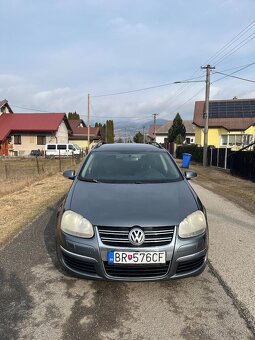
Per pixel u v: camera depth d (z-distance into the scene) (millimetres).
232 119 37344
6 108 47781
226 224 6301
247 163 14695
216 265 4250
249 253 4699
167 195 3814
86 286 3615
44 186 11461
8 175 16516
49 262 4258
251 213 7301
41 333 2789
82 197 3764
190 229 3363
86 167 4785
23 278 3797
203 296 3439
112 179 4426
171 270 3260
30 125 44219
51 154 39625
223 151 21172
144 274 3250
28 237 5258
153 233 3238
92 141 57312
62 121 46562
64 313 3090
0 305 3215
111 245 3229
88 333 2797
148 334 2793
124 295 3443
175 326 2910
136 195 3781
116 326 2900
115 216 3322
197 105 41562
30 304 3238
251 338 2750
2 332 2797
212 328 2883
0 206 7859
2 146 42875
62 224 3512
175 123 58031
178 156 38062
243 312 3139
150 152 5266
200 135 38031
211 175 16531
